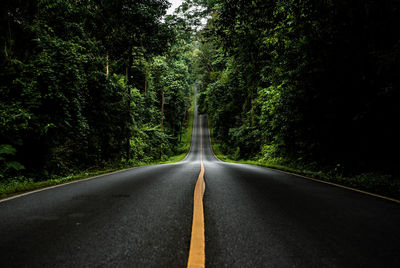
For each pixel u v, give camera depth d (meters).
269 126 16.50
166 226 2.50
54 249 1.91
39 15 10.38
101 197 3.99
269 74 14.41
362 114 7.79
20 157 7.98
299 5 8.06
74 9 12.28
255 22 8.89
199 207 3.24
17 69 8.34
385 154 7.98
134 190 4.66
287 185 5.74
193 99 106.62
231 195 4.24
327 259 1.79
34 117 8.14
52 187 5.25
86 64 13.34
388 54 6.38
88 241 2.08
